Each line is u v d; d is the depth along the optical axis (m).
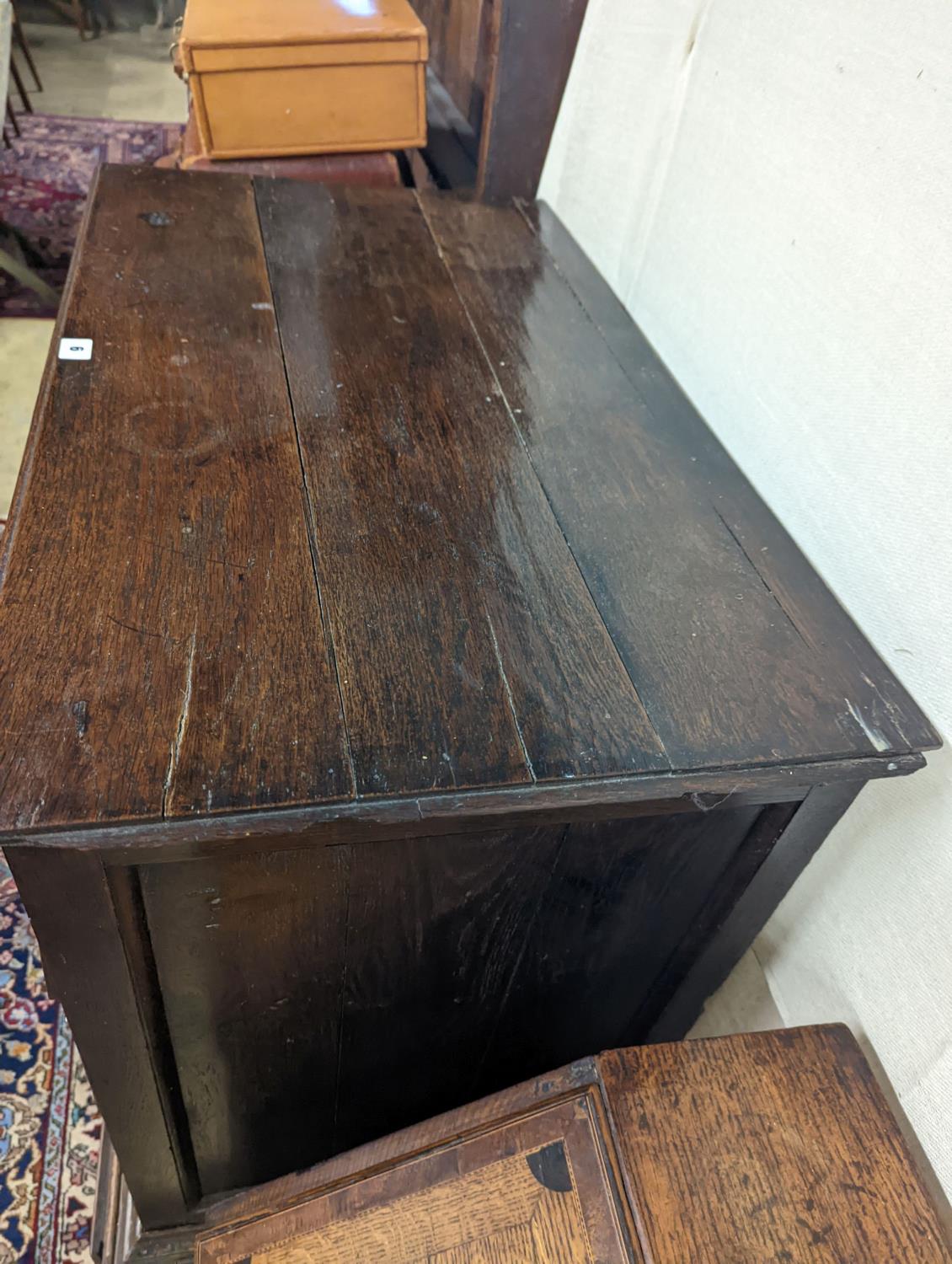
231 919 0.58
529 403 0.79
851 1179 0.55
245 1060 0.72
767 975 0.80
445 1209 0.58
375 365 0.80
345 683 0.52
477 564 0.62
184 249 0.91
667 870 0.66
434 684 0.53
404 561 0.61
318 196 1.07
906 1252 0.52
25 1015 1.04
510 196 1.16
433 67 1.73
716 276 0.80
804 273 0.68
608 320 0.93
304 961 0.64
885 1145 0.57
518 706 0.53
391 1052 0.78
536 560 0.63
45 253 2.29
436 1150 0.61
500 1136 0.59
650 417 0.80
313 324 0.84
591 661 0.57
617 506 0.69
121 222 0.94
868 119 0.60
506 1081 0.89
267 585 0.57
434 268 0.96
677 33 0.83
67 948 0.53
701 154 0.81
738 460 0.78
